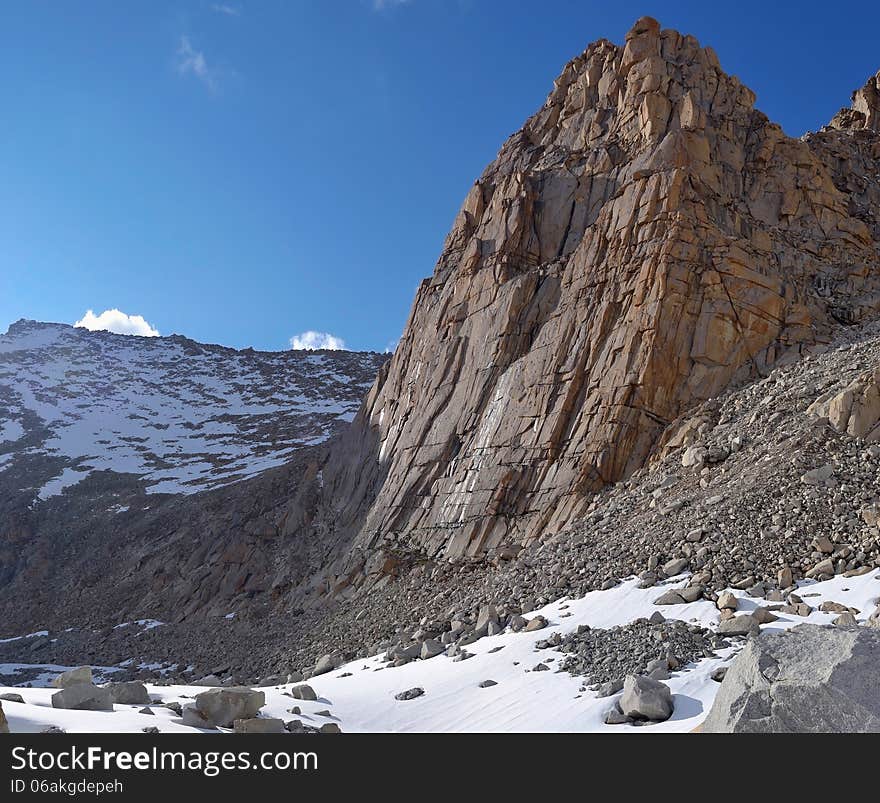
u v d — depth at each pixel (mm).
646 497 27375
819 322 35031
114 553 64000
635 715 13570
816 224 40406
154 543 62188
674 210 35375
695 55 44625
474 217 48688
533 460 33031
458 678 18562
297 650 32719
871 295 37938
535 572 25734
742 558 20312
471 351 40781
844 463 22797
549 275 39250
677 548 21984
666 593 19625
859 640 10227
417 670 20828
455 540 33438
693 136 39500
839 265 39094
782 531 20797
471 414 38188
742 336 32969
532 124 51281
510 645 19812
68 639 49812
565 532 28031
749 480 23984
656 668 15297
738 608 18141
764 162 41500
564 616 20797
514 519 31906
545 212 42531
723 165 40531
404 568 34500
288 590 42906
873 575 17891
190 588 49938
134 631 47531
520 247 41906
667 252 33969
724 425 29422
